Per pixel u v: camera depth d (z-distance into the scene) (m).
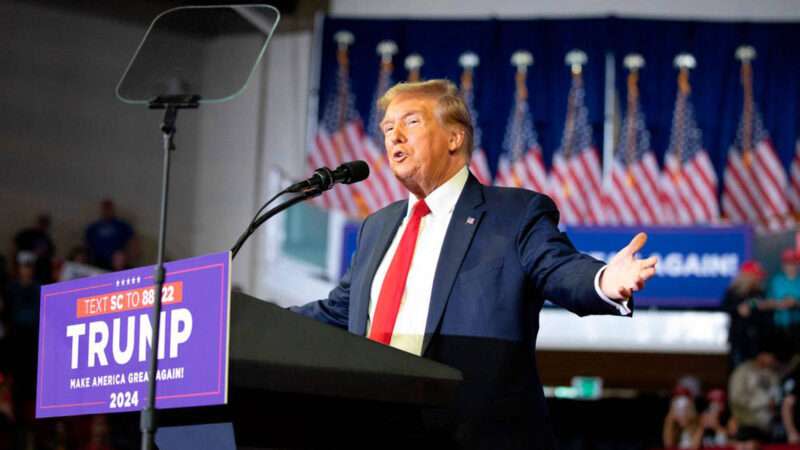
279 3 14.06
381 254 3.15
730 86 13.08
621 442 12.51
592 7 13.92
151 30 2.85
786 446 10.66
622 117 13.05
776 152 12.89
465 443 2.71
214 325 2.18
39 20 14.23
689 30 13.23
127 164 14.36
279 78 14.23
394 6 14.10
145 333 2.35
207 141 14.45
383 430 2.56
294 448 2.45
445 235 3.00
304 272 13.52
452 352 2.82
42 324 2.63
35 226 13.79
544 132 13.08
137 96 2.72
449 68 13.38
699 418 11.41
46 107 14.09
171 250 14.23
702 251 12.71
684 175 12.88
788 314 11.95
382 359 2.34
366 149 13.30
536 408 2.80
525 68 13.26
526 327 2.86
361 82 13.47
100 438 10.52
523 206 2.99
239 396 2.29
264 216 2.78
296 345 2.24
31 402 11.04
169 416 2.42
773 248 12.80
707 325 12.70
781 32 13.16
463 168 3.13
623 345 12.88
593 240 12.73
